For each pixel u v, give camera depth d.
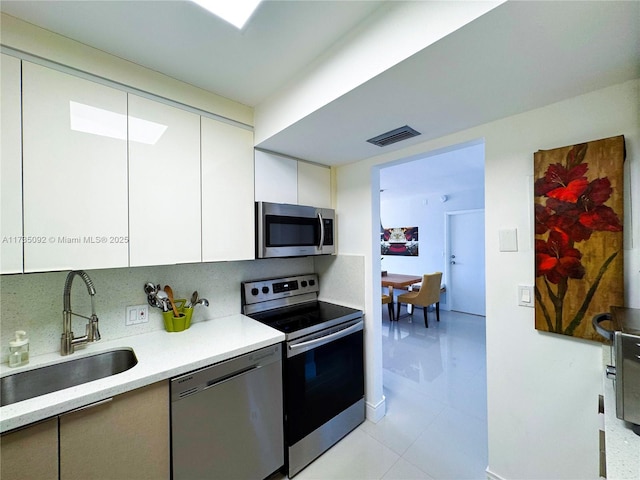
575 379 1.25
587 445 1.23
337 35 1.18
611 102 1.16
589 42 0.89
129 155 1.31
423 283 4.36
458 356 3.28
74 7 1.00
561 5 0.74
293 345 1.64
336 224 2.38
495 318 1.49
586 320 1.18
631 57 0.96
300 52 1.28
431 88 1.16
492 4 0.77
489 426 1.52
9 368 1.19
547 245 1.28
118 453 1.08
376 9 1.05
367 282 2.14
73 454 0.99
